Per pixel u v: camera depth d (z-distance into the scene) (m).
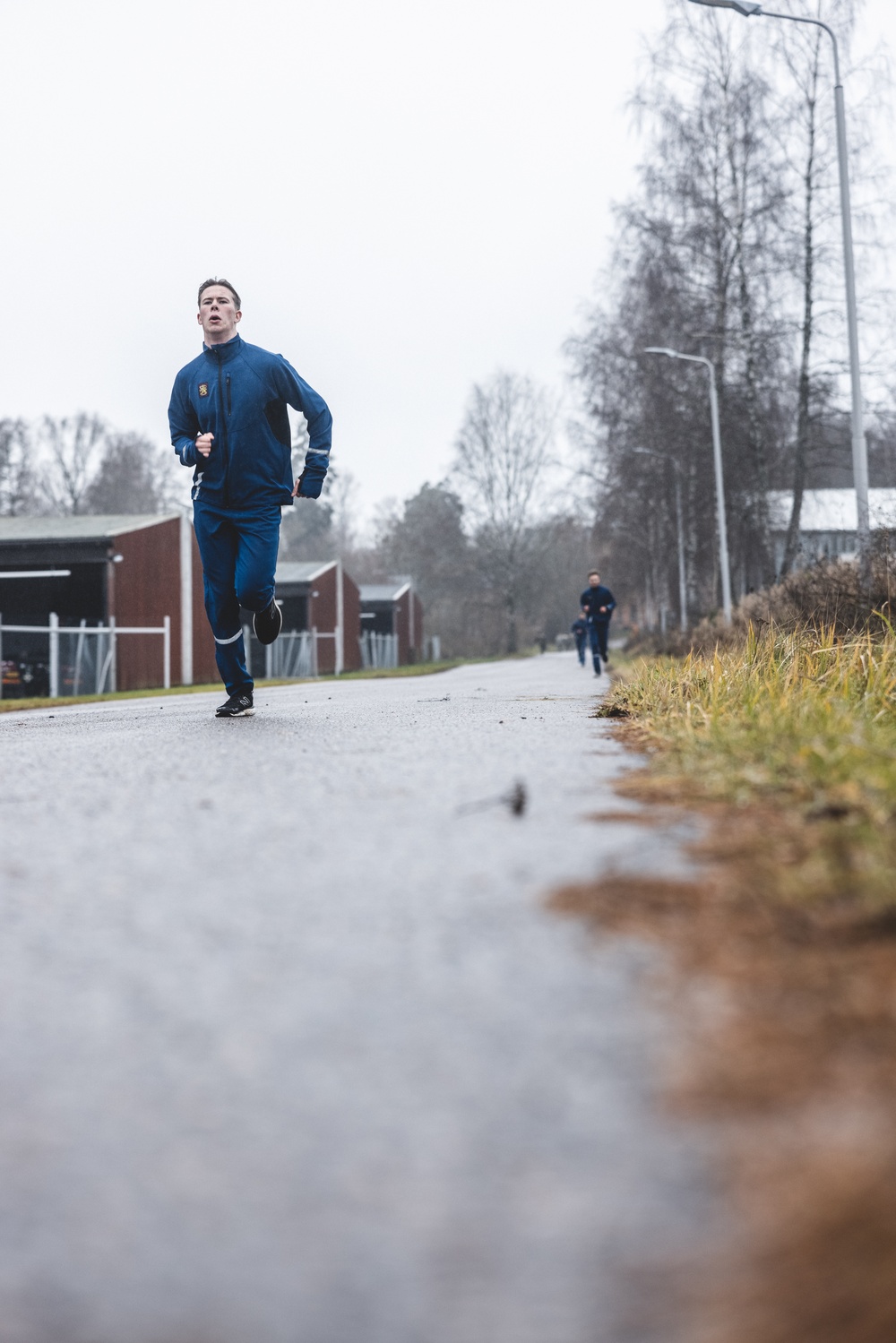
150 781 4.17
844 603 10.71
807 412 26.70
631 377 33.81
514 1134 1.26
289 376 6.83
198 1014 1.71
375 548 98.19
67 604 34.34
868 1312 0.89
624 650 47.62
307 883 2.48
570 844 2.71
